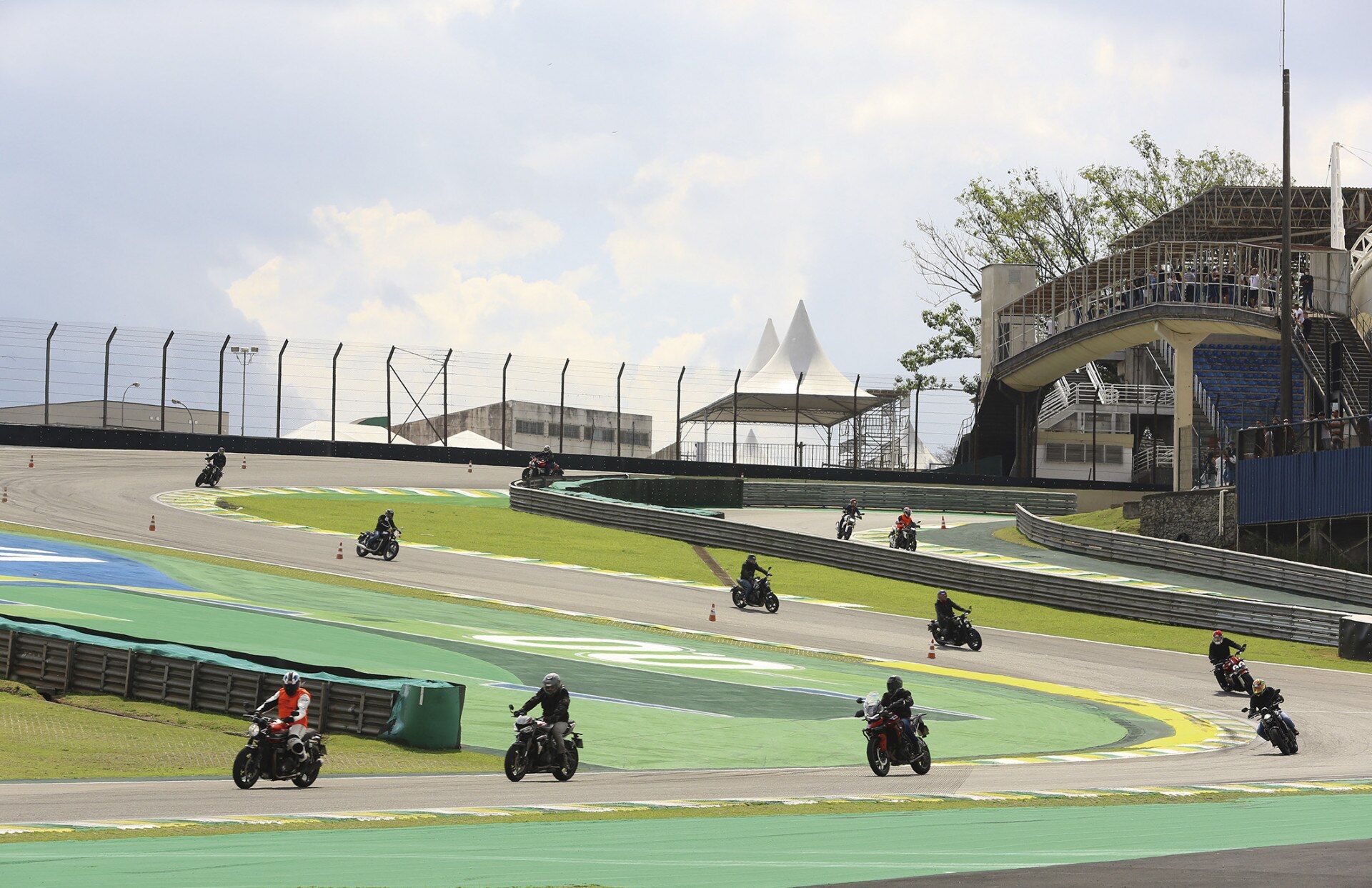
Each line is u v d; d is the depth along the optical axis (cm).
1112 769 4247
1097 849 2478
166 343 14450
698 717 5006
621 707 5075
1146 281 14662
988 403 18238
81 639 4672
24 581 6738
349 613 6925
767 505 15388
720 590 9181
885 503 15812
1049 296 17588
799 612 8475
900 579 9919
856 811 3150
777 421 18788
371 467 15250
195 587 7294
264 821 2805
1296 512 10119
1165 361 17775
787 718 5122
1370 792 3688
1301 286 12531
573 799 3312
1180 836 2700
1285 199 10675
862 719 5194
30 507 10212
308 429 18500
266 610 6688
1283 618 8156
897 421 17912
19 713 4278
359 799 3228
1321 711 5897
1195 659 7538
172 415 17850
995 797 3456
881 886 2009
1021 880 2067
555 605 7969
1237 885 2005
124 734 4103
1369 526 9525
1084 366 18738
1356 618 7662
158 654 4566
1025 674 6775
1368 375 11725
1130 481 17362
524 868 2234
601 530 11606
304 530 10419
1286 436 10350
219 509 11125
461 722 4609
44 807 2939
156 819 2806
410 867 2236
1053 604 9112
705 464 16262
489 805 3161
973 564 9538
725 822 2911
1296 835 2727
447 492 13675
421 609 7344
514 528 11444
